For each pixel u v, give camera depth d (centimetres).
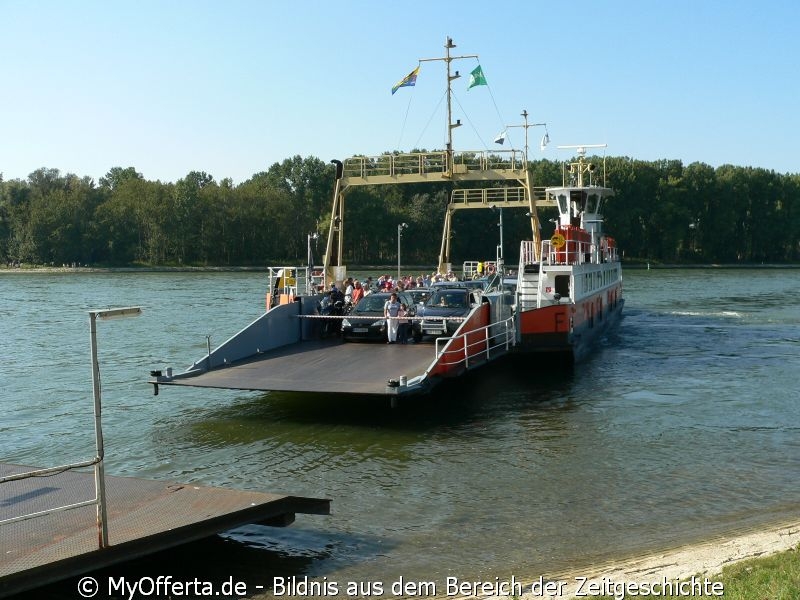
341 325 2466
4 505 1036
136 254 13038
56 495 1080
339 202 3070
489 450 1573
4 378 2505
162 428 1791
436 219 12056
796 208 14012
